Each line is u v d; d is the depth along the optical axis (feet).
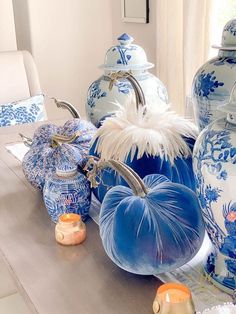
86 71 9.56
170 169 2.58
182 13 6.89
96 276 2.32
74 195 2.80
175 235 2.11
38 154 3.28
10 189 3.51
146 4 8.09
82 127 3.28
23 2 8.72
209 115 2.65
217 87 2.54
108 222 2.24
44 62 9.06
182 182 2.60
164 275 2.30
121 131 2.69
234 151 1.89
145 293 2.17
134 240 2.10
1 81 7.14
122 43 3.72
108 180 2.72
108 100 3.56
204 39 6.49
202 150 2.05
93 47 9.50
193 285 2.21
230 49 2.52
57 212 2.83
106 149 2.71
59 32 9.03
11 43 8.50
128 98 3.26
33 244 2.66
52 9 8.82
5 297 4.68
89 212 3.03
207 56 6.48
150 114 2.77
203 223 2.19
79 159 2.98
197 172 2.09
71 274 2.35
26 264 2.46
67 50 9.22
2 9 8.24
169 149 2.60
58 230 2.64
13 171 3.91
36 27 8.78
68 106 3.64
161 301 1.88
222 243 2.06
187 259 2.20
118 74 2.96
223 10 6.48
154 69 8.08
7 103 7.13
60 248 2.61
